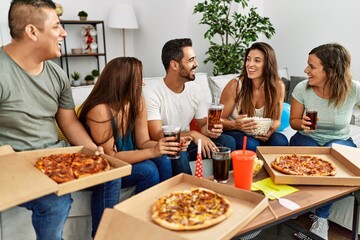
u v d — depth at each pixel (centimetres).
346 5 331
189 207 108
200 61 416
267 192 132
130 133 186
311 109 210
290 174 140
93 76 461
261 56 217
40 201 126
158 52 455
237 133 225
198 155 145
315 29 364
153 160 184
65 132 175
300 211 121
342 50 196
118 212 98
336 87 198
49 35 147
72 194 163
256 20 356
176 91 214
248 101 226
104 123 167
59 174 120
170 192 122
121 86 169
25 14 141
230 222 102
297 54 389
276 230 193
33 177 112
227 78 317
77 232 171
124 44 477
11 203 96
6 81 145
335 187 137
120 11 433
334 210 205
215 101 273
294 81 330
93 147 163
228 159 140
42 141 161
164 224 97
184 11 392
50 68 164
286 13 393
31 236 157
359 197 144
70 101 176
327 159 161
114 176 122
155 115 202
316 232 187
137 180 171
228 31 360
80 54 439
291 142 219
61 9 405
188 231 97
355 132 262
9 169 117
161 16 434
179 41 203
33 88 154
